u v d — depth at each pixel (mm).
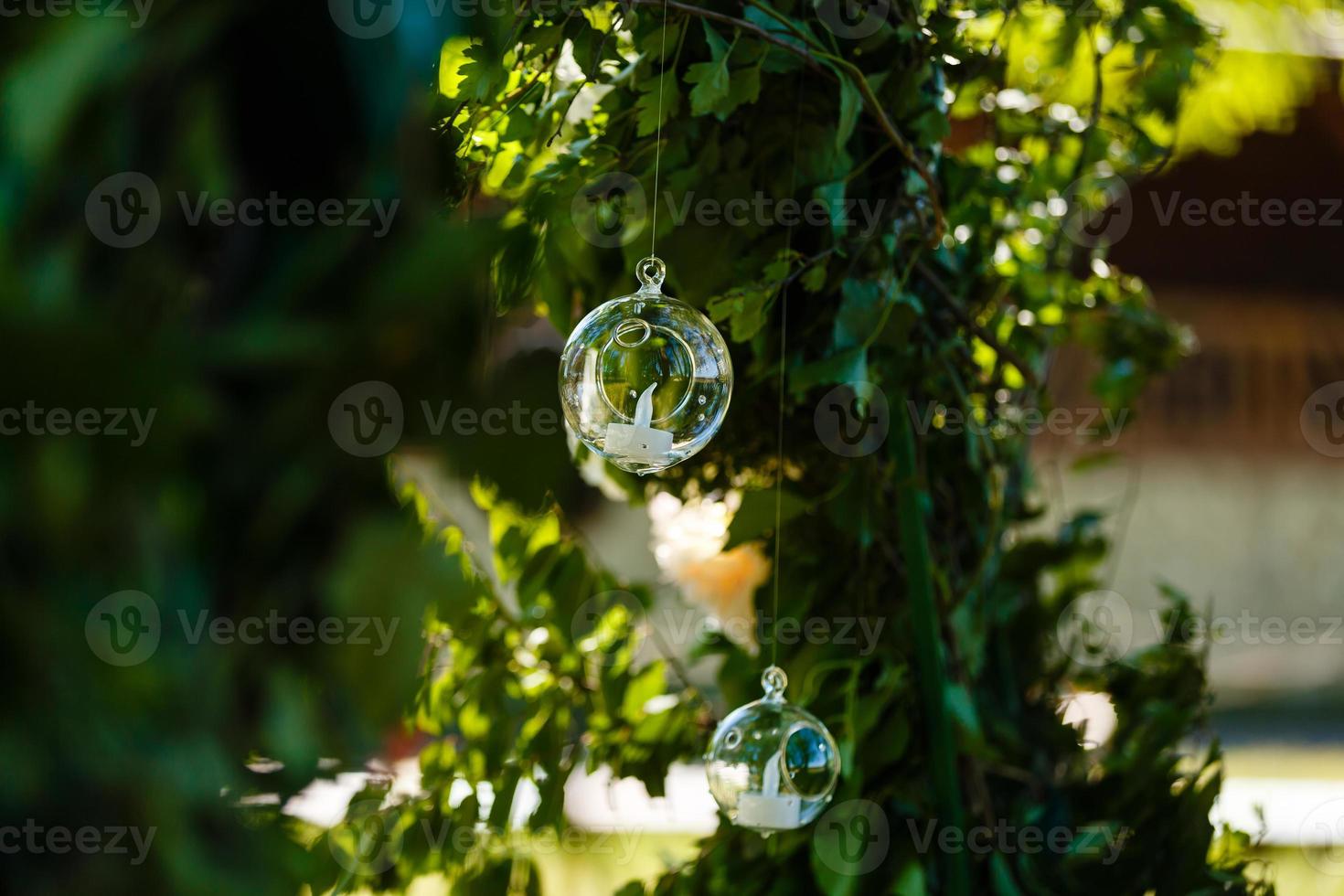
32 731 1832
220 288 2027
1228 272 10969
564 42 2660
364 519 2014
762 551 2992
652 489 2934
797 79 2766
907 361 2840
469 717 2898
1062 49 3084
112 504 1834
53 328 1688
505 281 2381
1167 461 11414
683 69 2742
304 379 1945
